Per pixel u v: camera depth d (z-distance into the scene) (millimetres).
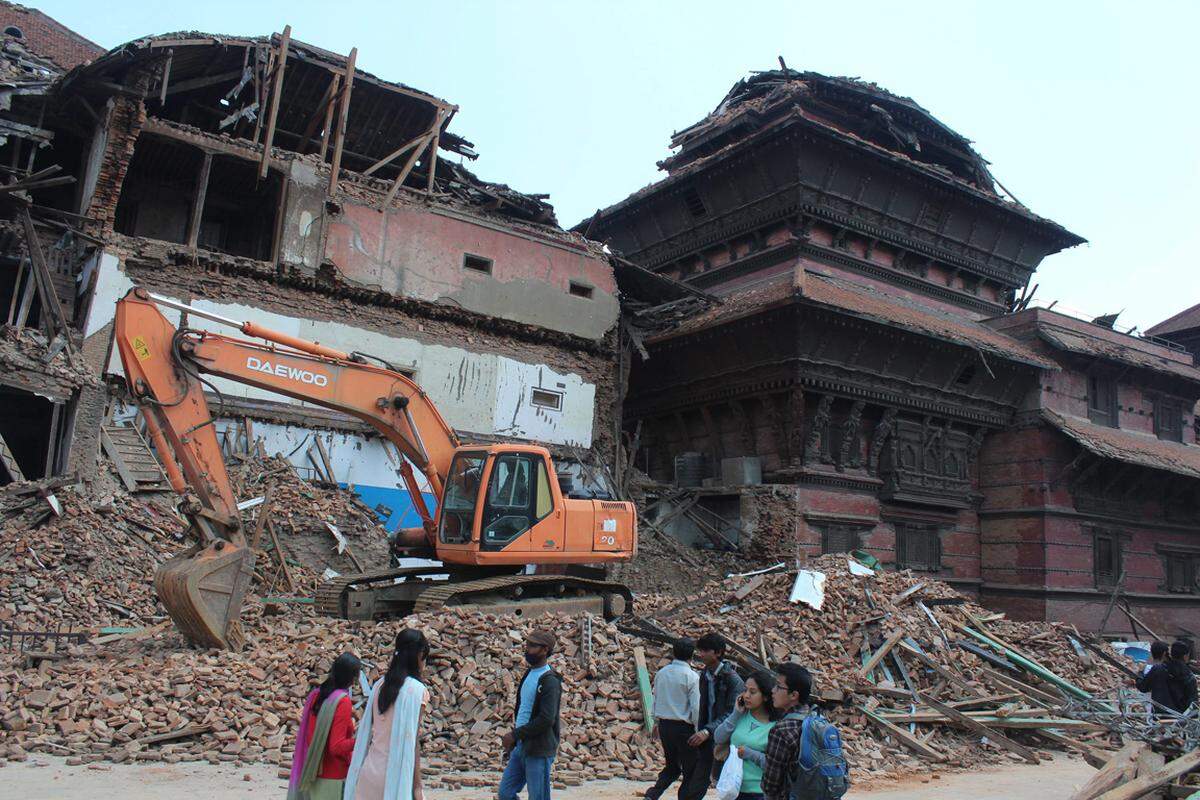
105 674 10820
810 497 28266
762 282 33844
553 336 28578
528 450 15125
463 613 12727
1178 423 38781
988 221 37656
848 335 28594
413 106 27609
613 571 25703
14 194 20172
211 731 9812
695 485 31500
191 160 24906
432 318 26406
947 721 13305
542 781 6625
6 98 21516
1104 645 18672
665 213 38094
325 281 24422
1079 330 35906
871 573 17531
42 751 9102
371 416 14484
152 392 12359
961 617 16969
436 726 10508
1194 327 52156
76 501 17000
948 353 30750
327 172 24766
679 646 8039
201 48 22297
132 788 7984
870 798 9883
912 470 31156
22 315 19688
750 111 37156
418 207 26328
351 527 20688
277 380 13539
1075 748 13383
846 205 33812
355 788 5383
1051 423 32125
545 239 28812
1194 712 10422
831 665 14141
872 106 36750
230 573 12352
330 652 11656
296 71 25625
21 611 14227
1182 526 37312
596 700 11477
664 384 33250
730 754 6648
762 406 29984
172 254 22203
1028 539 32156
